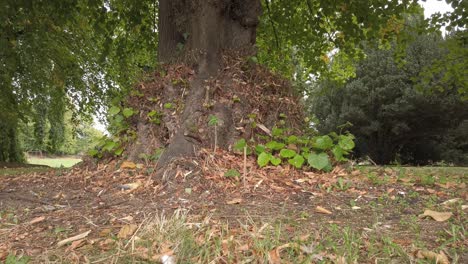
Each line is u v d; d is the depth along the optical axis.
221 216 3.38
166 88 5.57
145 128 5.43
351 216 3.37
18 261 2.63
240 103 5.39
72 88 14.93
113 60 13.15
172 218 3.14
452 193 4.04
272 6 11.45
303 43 11.84
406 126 22.27
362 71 23.09
